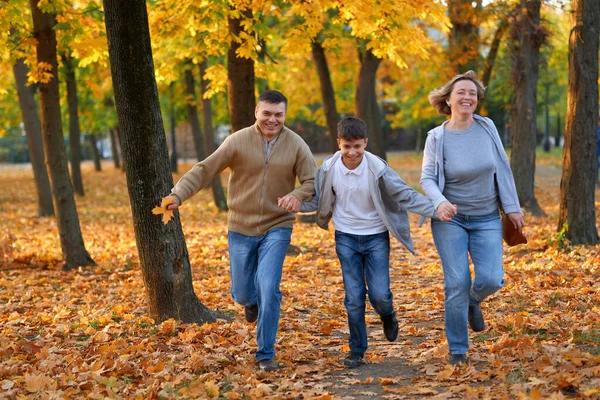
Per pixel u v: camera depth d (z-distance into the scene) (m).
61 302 9.10
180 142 61.41
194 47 14.31
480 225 5.45
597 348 5.43
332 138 18.55
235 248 5.95
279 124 5.74
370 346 6.55
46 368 5.70
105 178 39.31
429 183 5.38
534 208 17.31
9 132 45.16
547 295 7.83
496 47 18.06
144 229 7.31
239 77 12.05
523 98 17.16
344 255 5.67
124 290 9.77
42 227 18.47
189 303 7.45
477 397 4.61
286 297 9.20
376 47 10.84
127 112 7.12
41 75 11.43
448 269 5.38
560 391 4.45
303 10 9.86
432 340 6.56
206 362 5.77
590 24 10.80
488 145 5.41
